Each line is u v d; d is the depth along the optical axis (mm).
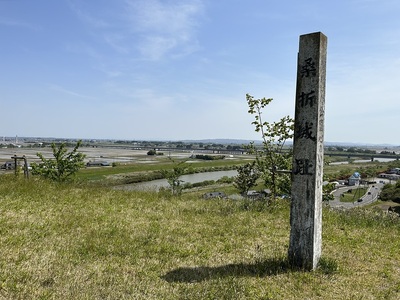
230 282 5090
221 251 6957
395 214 11664
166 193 14922
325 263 6035
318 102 5734
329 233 8797
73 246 6535
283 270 5844
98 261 5867
